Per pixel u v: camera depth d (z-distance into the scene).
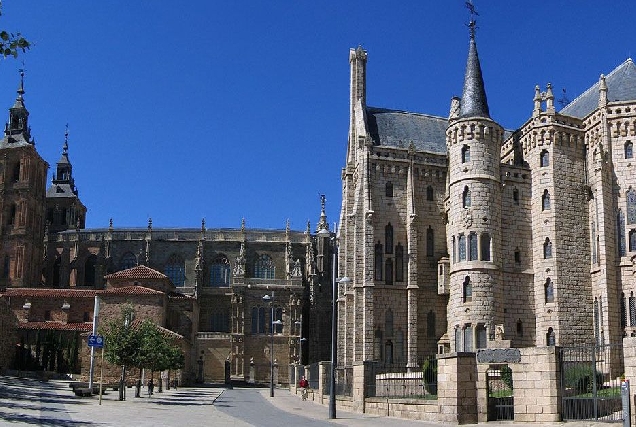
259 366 122.81
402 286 82.50
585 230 77.88
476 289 75.38
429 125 95.62
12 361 93.88
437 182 86.50
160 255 133.62
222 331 129.12
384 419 46.16
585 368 45.19
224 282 133.00
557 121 79.38
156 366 65.94
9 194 131.25
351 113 95.38
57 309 106.94
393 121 94.38
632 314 70.50
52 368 95.31
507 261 77.94
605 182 73.81
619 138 74.81
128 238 133.88
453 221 78.94
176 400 64.94
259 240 135.00
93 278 134.00
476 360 40.66
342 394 62.75
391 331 81.31
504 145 87.88
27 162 132.25
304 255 135.00
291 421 45.12
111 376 90.38
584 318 75.69
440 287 81.81
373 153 85.12
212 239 134.38
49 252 135.62
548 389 38.69
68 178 159.75
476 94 80.81
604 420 37.41
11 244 129.25
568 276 76.19
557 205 77.50
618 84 80.12
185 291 129.38
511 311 76.94
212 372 121.25
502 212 79.06
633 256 68.50
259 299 125.81
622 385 32.22
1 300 88.75
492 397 41.34
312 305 127.12
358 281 82.31
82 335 92.62
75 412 44.06
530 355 39.34
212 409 54.75
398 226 84.12
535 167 79.50
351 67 96.75
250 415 50.34
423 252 84.38
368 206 83.00
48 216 153.38
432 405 43.50
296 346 123.50
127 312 73.50
